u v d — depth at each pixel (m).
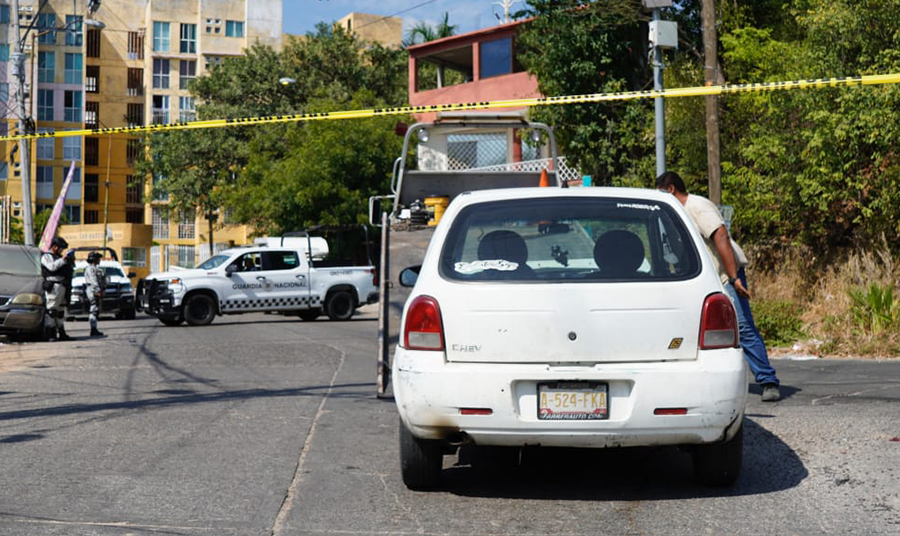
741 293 8.79
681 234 5.91
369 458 7.00
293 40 52.38
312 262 26.12
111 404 9.52
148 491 6.02
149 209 80.31
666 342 5.55
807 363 12.55
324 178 38.09
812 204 18.11
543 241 5.85
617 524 5.34
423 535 5.13
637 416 5.45
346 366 13.10
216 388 10.73
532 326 5.54
